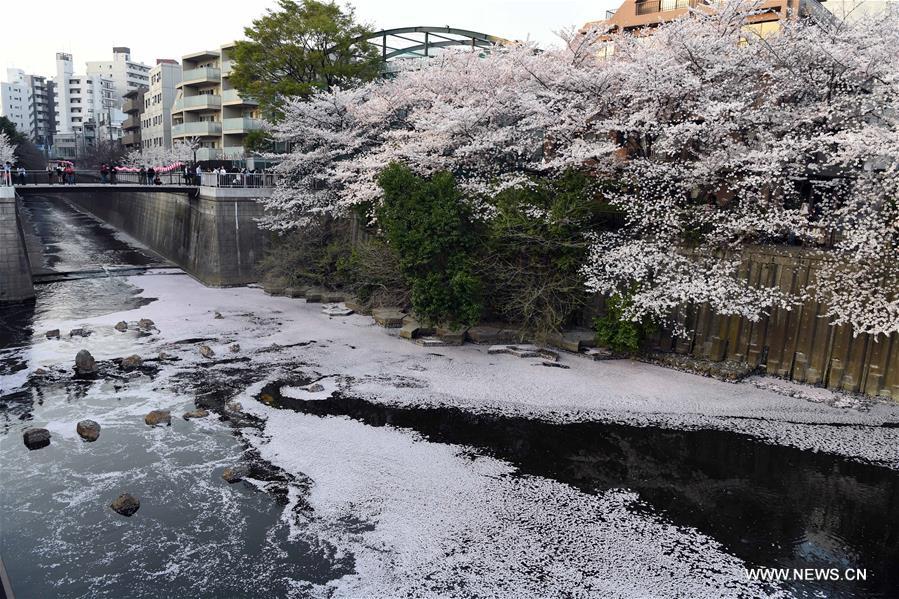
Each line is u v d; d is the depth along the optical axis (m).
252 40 48.00
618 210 25.22
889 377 19.75
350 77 42.97
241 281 40.66
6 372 22.80
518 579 11.55
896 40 20.81
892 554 12.66
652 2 36.44
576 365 23.98
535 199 26.05
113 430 17.98
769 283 21.80
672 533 13.19
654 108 23.86
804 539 13.11
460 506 14.07
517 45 32.62
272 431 17.95
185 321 30.52
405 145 30.89
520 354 25.00
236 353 25.34
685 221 23.16
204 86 66.44
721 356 23.30
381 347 26.34
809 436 18.00
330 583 11.46
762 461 16.59
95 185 38.75
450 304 25.98
